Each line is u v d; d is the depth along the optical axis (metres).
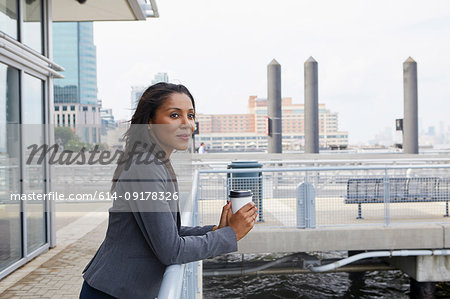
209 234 1.14
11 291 3.42
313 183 6.86
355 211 7.05
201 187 6.21
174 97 1.15
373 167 6.21
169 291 0.88
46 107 4.88
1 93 3.85
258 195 6.30
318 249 6.03
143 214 1.02
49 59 4.94
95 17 6.92
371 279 7.10
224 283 6.82
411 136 18.47
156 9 7.01
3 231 3.83
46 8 4.93
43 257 4.33
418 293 6.35
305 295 6.39
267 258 7.63
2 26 3.97
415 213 7.02
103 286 1.05
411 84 18.44
